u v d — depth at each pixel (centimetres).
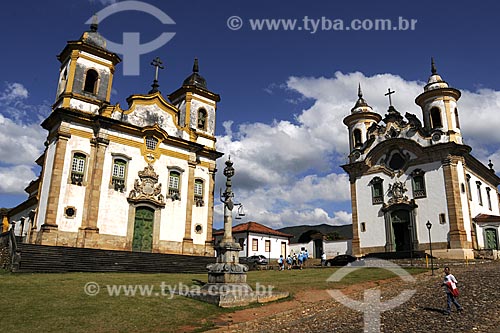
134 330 988
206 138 3384
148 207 2841
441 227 3148
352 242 3644
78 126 2634
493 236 3228
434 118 3466
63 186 2491
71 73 2733
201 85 3494
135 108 2927
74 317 1033
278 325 1076
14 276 1641
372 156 3662
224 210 1518
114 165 2728
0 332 887
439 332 916
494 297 1266
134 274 1989
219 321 1102
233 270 1393
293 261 3284
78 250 2273
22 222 3316
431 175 3288
